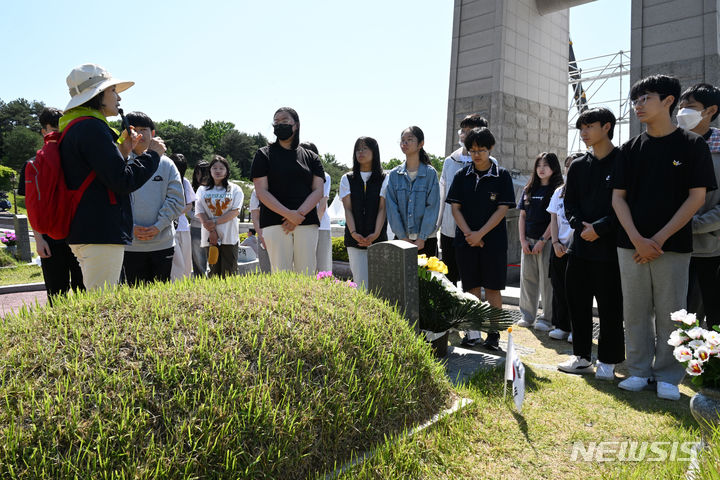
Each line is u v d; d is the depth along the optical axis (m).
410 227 5.11
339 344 2.61
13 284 9.25
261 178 4.74
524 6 10.69
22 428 1.73
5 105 90.69
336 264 9.55
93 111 3.23
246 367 2.23
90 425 1.79
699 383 2.49
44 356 2.04
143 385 1.98
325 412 2.32
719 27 7.46
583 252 3.88
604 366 3.83
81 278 4.83
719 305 3.87
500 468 2.43
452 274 5.80
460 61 10.77
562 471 2.41
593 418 3.01
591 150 4.10
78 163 3.14
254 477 1.98
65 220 3.14
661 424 2.93
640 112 3.42
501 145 10.21
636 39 8.20
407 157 5.25
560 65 11.91
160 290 2.87
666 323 3.46
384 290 3.67
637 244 3.41
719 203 3.75
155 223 4.61
